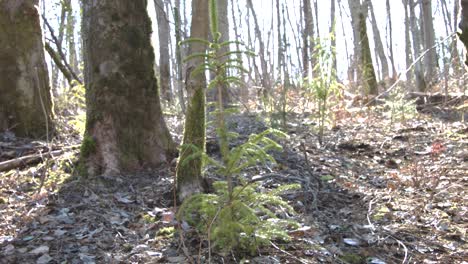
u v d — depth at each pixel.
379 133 6.96
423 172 4.85
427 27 13.08
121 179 4.41
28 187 4.33
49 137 5.94
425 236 3.55
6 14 5.96
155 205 3.92
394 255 3.25
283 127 6.59
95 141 4.57
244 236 3.04
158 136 4.84
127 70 4.63
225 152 3.05
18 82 5.96
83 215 3.65
